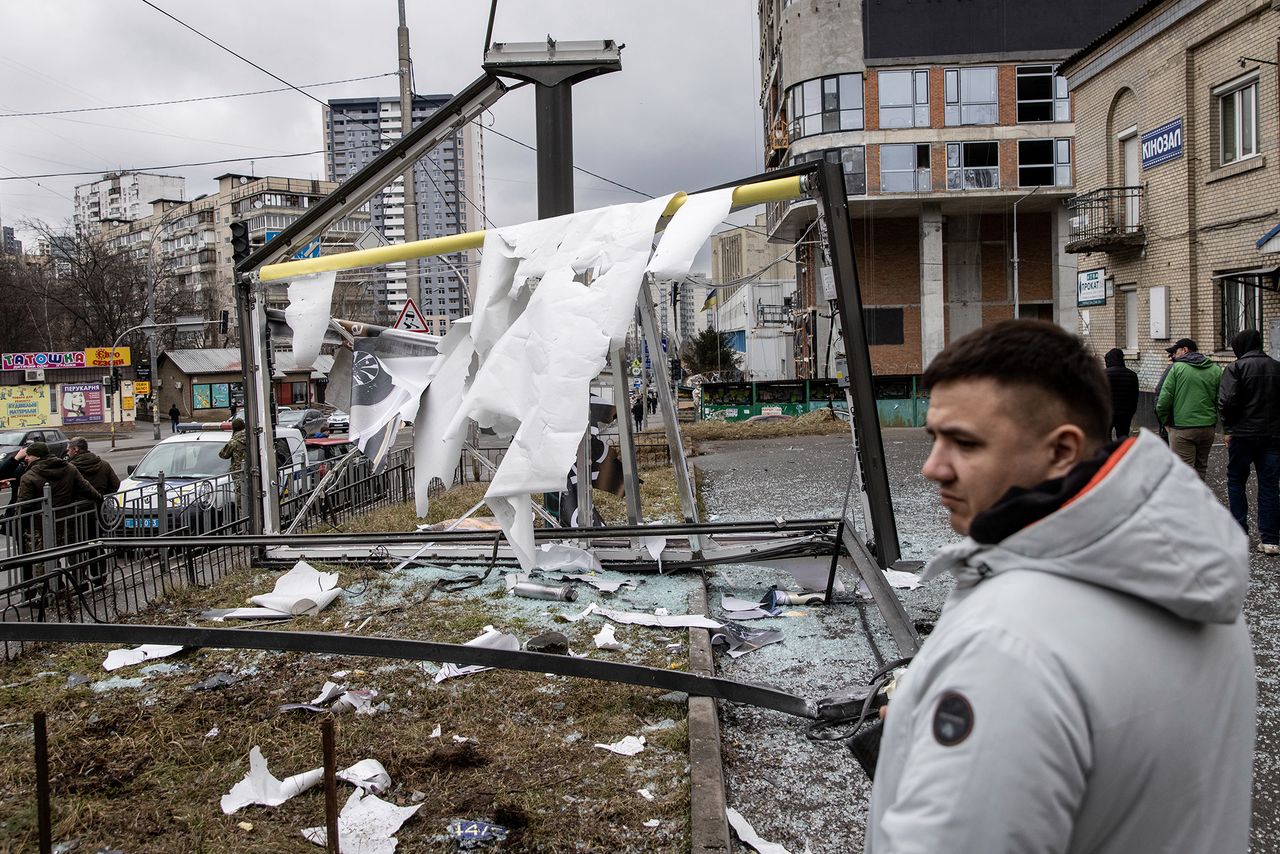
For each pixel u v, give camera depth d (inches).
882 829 48.0
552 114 315.6
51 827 135.3
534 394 238.2
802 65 1456.7
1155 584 45.9
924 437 868.6
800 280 1769.2
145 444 1594.5
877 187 1434.5
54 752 167.5
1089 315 898.7
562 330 241.6
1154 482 47.5
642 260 248.5
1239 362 298.5
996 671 45.5
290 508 409.1
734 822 140.5
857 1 1427.2
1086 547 47.0
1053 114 1421.0
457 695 191.8
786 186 257.3
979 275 1544.0
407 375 319.0
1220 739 49.3
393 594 282.0
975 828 43.4
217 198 4323.3
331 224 335.0
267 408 337.7
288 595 274.7
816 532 277.6
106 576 281.6
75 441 391.9
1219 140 679.1
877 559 255.3
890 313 1549.0
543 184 316.8
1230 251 662.5
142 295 2495.1
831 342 388.5
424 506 288.4
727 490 507.2
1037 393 52.2
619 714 180.9
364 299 2204.7
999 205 1480.1
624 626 241.1
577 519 318.0
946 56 1419.8
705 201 258.4
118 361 2003.0
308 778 150.6
